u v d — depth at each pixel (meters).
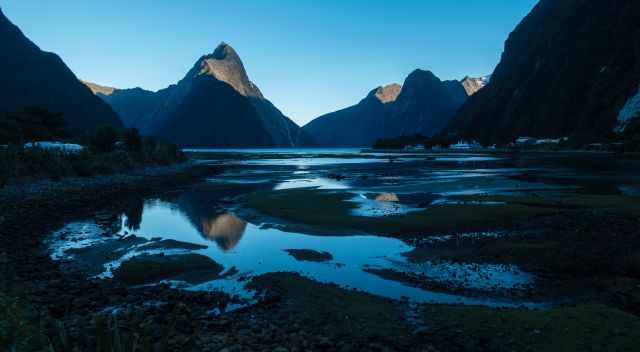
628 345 7.27
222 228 21.23
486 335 8.15
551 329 8.09
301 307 9.84
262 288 11.51
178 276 13.00
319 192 34.75
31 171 38.03
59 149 50.91
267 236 19.17
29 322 6.35
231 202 31.23
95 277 12.83
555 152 136.00
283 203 28.38
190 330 8.02
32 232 19.69
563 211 22.41
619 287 10.87
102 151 62.88
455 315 9.21
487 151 171.12
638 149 108.81
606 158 90.38
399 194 32.97
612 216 20.77
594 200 26.81
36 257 14.88
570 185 38.25
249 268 14.00
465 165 75.88
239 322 8.66
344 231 19.84
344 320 9.03
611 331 7.80
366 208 25.88
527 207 23.78
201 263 14.16
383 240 17.98
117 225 22.36
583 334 7.76
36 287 10.99
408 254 15.48
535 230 18.55
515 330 8.21
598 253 13.95
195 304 10.09
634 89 136.25
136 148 70.88
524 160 89.12
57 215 25.16
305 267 14.06
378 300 10.51
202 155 160.25
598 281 11.65
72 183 38.16
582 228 18.31
